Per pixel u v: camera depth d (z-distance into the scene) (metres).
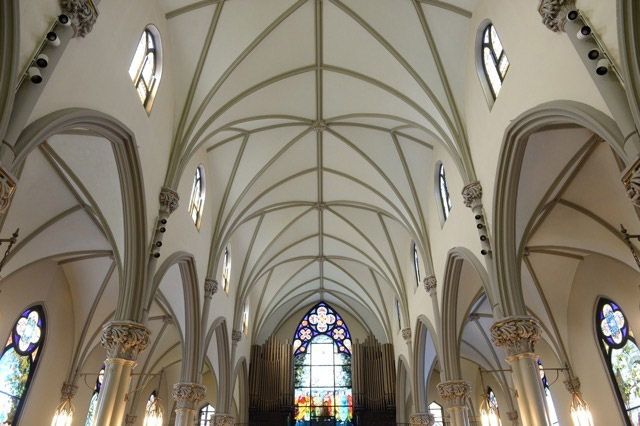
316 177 18.23
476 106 11.34
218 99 13.01
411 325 18.83
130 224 10.19
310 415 24.23
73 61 7.54
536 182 10.59
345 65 13.73
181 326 15.37
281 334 26.67
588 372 15.13
